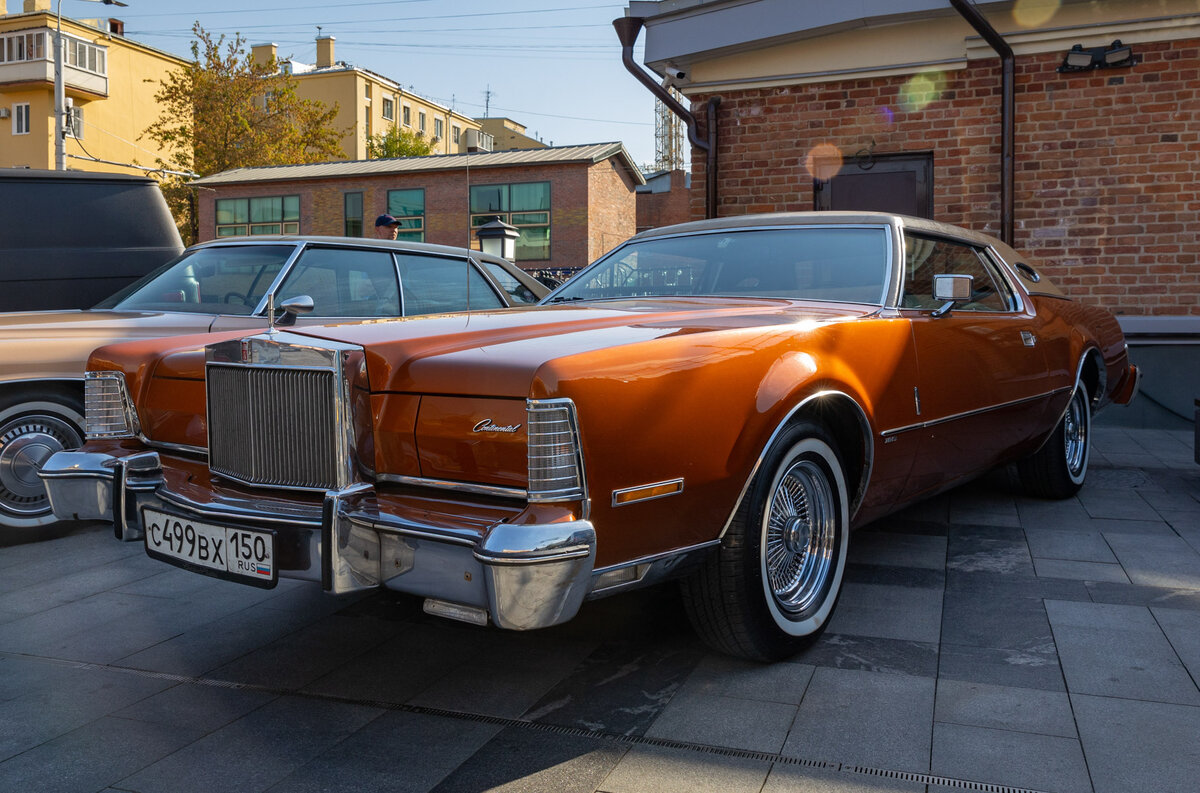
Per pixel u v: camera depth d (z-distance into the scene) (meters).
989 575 3.73
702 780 2.20
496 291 6.09
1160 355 7.71
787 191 8.66
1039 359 4.41
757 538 2.68
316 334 2.61
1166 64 7.39
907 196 8.30
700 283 3.85
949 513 4.79
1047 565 3.85
